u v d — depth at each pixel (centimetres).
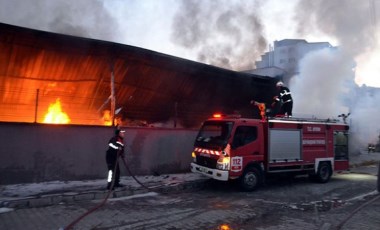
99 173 1021
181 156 1205
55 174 950
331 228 597
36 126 925
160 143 1157
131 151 1094
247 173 932
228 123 929
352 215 690
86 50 1029
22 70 996
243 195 890
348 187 1043
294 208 750
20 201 714
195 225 607
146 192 898
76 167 983
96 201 784
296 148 1042
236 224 618
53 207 718
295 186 1054
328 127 1154
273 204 785
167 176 1104
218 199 834
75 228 576
